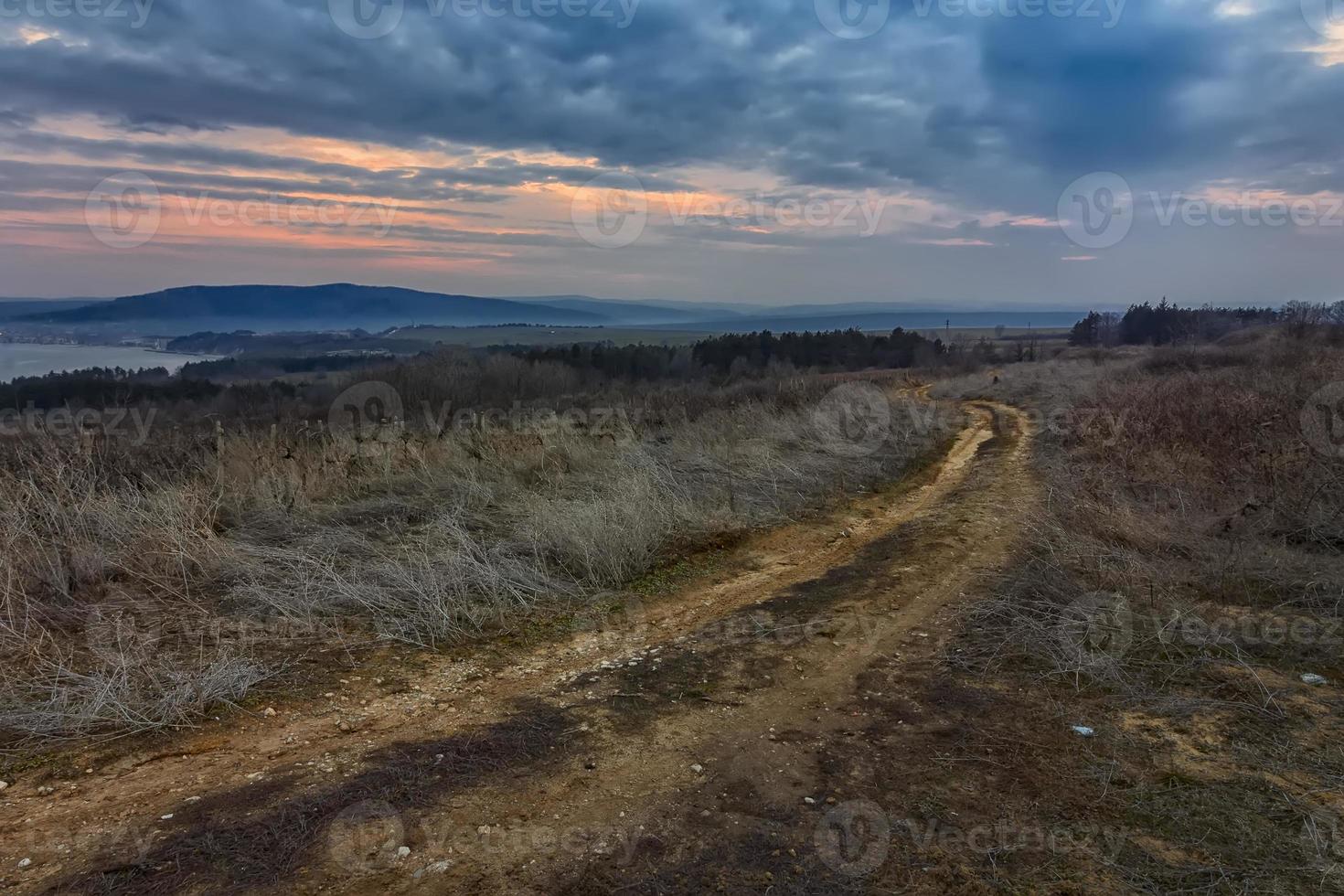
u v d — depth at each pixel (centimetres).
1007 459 1199
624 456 927
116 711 347
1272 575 512
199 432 937
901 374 4172
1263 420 807
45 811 280
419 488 809
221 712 359
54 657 409
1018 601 501
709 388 2370
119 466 717
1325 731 332
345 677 408
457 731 349
